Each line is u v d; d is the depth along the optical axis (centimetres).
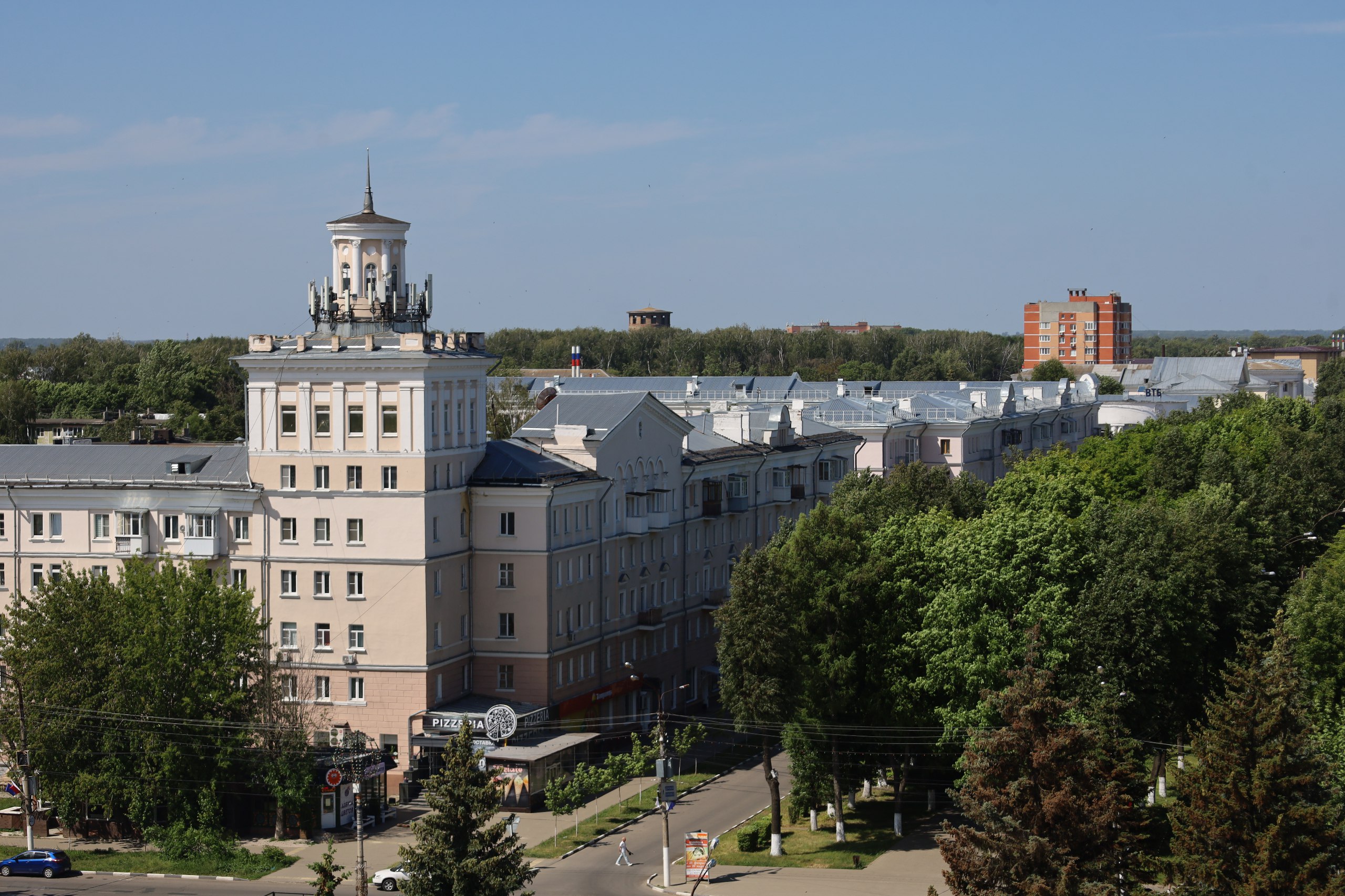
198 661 9175
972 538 9019
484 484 10581
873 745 9125
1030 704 6384
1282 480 13962
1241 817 6450
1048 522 9131
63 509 10875
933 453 17425
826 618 8944
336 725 10138
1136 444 14850
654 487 12194
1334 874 6266
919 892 7931
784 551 9312
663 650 12362
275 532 10381
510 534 10612
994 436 18262
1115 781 6719
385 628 10150
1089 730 6400
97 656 9188
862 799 10112
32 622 9281
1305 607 9012
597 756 10969
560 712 10644
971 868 6194
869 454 16388
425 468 10069
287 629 10375
